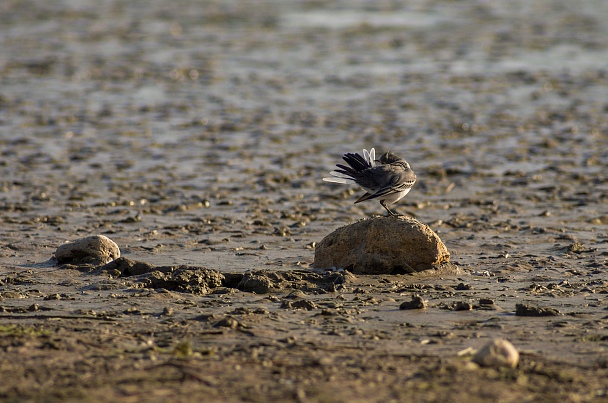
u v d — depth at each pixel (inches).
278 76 1375.5
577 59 1509.6
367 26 1882.4
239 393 271.6
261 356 314.7
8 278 452.1
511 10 2102.6
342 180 484.1
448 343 336.8
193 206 671.8
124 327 359.6
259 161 856.3
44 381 281.4
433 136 980.6
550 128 1020.5
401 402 265.1
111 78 1349.7
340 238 488.1
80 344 326.6
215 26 1892.2
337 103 1175.6
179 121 1055.6
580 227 607.2
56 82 1307.8
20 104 1140.5
